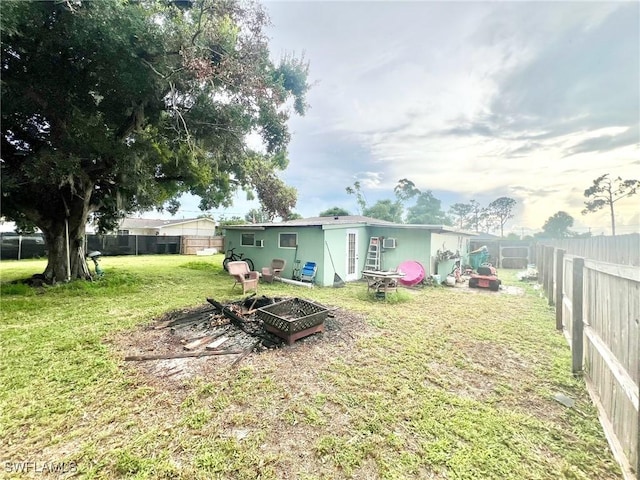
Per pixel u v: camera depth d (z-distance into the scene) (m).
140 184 7.59
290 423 2.33
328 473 1.84
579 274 3.17
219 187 11.66
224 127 7.91
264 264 11.03
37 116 6.51
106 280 8.65
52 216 8.41
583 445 2.11
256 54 6.82
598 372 2.63
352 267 10.50
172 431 2.21
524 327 4.86
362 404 2.59
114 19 5.01
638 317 1.78
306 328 4.18
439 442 2.11
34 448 2.04
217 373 3.14
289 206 13.70
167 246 21.56
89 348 3.79
